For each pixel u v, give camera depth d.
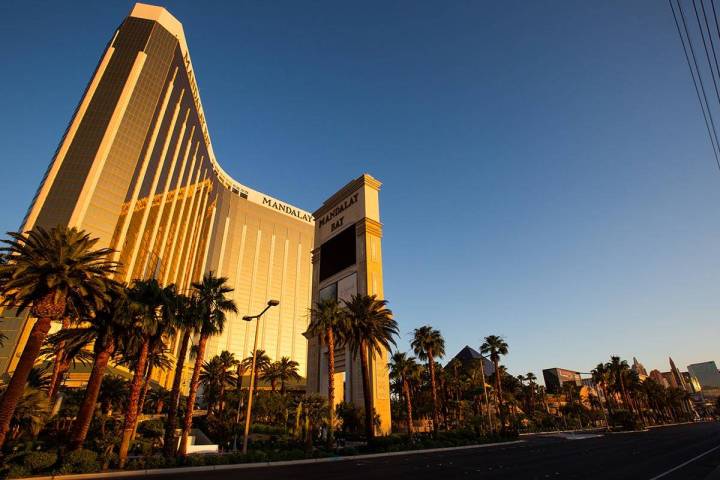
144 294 30.86
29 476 20.86
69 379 57.19
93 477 20.70
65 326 30.75
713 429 71.81
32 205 81.25
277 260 199.50
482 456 30.75
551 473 20.16
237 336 170.50
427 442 42.72
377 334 42.88
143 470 23.59
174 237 115.25
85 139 84.75
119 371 64.81
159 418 58.47
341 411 50.22
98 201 80.62
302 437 37.22
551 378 158.75
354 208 70.00
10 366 58.94
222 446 45.03
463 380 88.19
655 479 17.97
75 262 26.23
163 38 104.12
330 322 42.12
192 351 36.91
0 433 21.62
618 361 100.62
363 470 22.50
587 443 44.16
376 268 63.34
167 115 104.88
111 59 95.88
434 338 56.47
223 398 69.19
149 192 96.31
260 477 19.73
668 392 149.75
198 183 138.25
